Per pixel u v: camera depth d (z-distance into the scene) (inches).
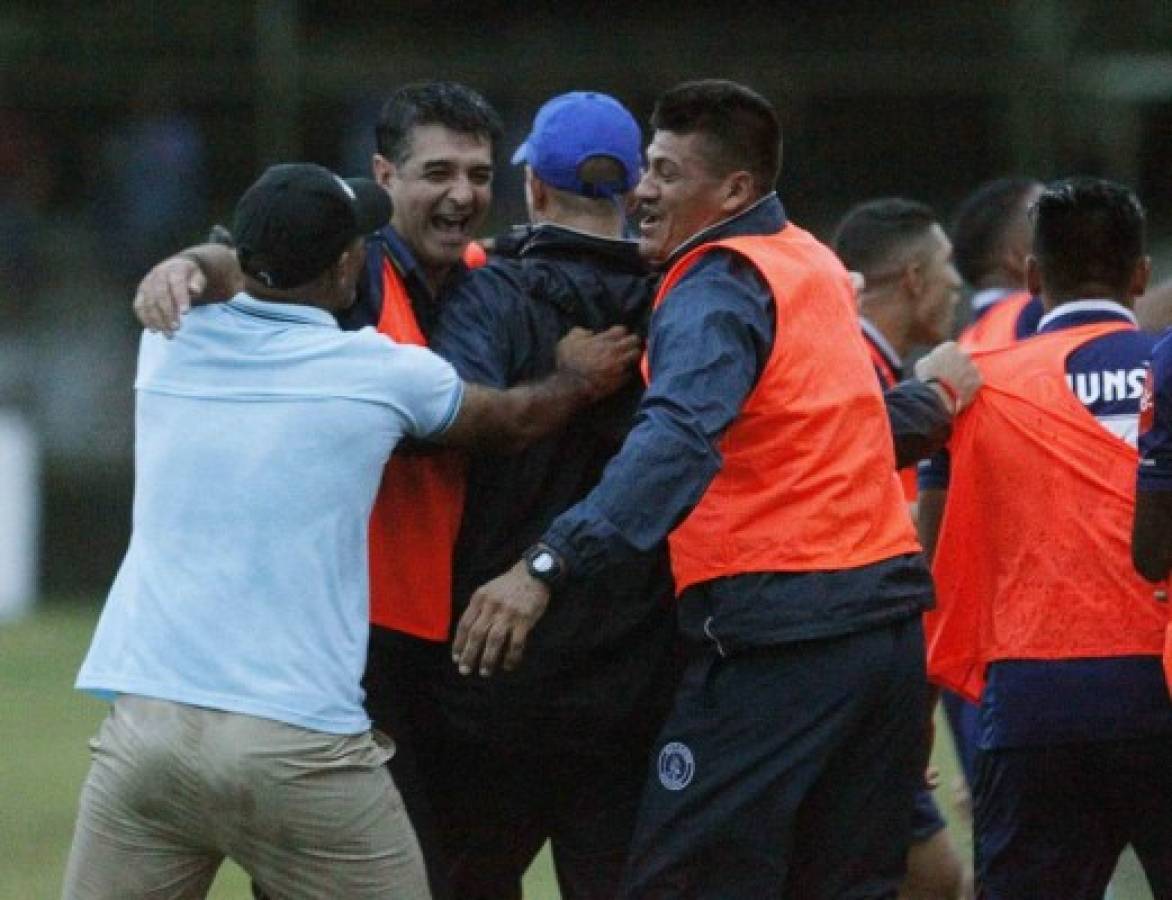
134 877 637.9
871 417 668.7
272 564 626.2
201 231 2409.0
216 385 636.7
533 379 704.4
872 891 676.1
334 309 669.9
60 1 2418.8
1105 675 700.0
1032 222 758.5
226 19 2383.1
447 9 2437.3
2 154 2415.1
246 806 621.9
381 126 717.3
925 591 673.0
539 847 761.0
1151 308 916.0
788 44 2400.3
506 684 709.9
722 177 673.0
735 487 653.9
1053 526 708.0
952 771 1350.9
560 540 618.8
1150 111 2292.1
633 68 2308.1
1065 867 721.6
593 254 712.4
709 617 655.1
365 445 634.2
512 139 2295.8
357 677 636.7
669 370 632.4
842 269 687.7
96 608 2175.2
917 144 2326.5
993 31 2347.4
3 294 2401.6
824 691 650.8
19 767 1348.4
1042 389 718.5
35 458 2231.8
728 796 652.7
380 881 636.1
